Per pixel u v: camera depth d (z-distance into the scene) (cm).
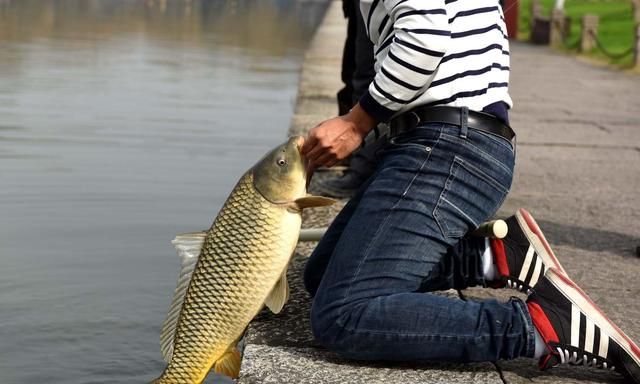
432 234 343
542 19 2442
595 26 2134
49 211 706
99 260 602
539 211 643
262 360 362
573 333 340
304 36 2425
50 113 1083
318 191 626
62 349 466
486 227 374
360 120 342
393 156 351
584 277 494
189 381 347
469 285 392
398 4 329
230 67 1614
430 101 342
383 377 349
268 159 339
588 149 893
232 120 1092
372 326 343
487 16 347
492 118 345
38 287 548
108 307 521
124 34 2145
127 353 463
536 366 363
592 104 1214
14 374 437
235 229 341
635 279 493
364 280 345
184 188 786
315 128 342
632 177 770
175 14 2959
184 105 1177
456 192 343
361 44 572
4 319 498
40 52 1680
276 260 341
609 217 632
